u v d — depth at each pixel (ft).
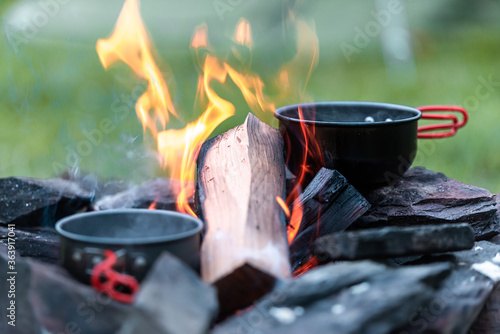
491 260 3.76
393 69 14.42
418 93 13.06
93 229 3.55
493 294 3.67
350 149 4.20
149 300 2.74
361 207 4.09
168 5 13.29
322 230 4.05
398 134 4.25
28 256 4.08
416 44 15.97
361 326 2.70
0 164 9.37
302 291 2.99
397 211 4.34
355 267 3.11
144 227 3.61
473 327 3.63
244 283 3.24
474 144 9.91
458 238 3.49
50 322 3.06
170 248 3.10
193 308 2.78
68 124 10.79
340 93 13.24
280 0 14.44
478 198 4.46
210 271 3.25
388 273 3.04
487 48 15.96
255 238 3.45
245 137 4.54
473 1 16.94
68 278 3.17
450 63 15.06
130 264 3.04
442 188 4.64
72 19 13.23
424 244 3.39
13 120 11.28
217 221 3.70
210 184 4.20
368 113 4.92
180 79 12.84
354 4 15.06
